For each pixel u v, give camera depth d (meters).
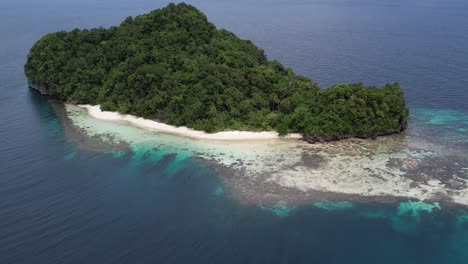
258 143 88.88
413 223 62.56
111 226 62.88
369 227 61.91
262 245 58.41
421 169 76.19
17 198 70.19
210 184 74.25
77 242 59.38
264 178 74.94
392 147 85.00
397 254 56.81
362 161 79.50
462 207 65.50
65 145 91.06
